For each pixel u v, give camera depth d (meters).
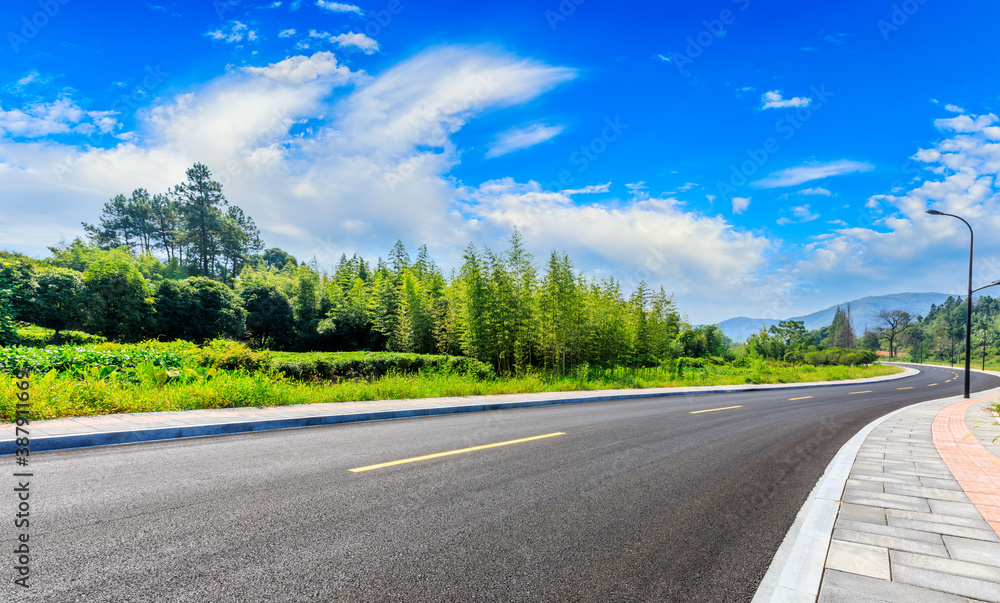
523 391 14.99
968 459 6.22
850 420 10.62
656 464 5.68
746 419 10.41
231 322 32.44
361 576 2.64
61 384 7.42
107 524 3.16
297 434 6.73
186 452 5.33
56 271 24.80
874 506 4.19
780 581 2.73
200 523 3.26
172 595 2.34
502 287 19.53
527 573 2.78
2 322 12.77
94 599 2.27
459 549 3.06
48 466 4.53
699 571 2.91
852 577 2.79
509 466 5.24
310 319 37.28
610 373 22.19
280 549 2.92
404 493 4.13
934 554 3.15
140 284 27.55
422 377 14.66
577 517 3.75
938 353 91.75
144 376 9.23
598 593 2.59
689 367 34.41
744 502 4.33
